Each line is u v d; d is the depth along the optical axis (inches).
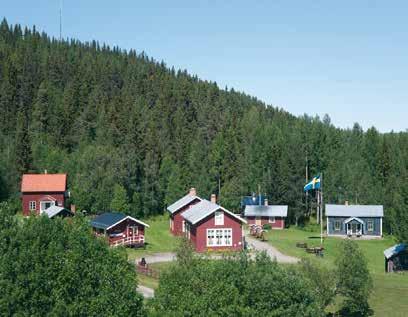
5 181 3981.3
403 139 5920.3
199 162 4616.1
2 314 932.6
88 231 1091.9
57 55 7239.2
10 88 5305.1
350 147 5502.0
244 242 3046.3
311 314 1147.3
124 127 4943.4
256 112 7298.2
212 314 1053.8
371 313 1814.7
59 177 3833.7
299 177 4367.6
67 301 979.3
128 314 1018.7
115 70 7465.6
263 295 1128.8
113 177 3949.3
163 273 1198.3
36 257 981.2
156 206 4330.7
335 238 3718.0
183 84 6963.6
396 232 2578.7
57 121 5059.1
